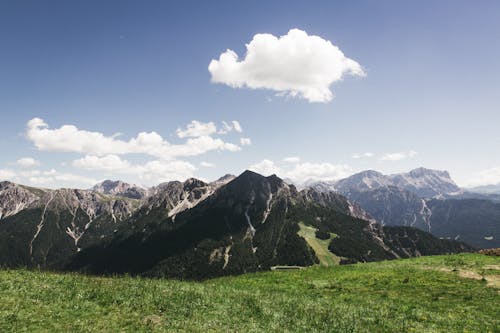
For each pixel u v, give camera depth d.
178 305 24.56
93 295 24.95
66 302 23.31
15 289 24.56
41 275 29.31
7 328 19.08
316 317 24.34
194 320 22.33
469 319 24.30
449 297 29.28
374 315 25.19
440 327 23.11
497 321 23.75
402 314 25.62
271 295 29.62
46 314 21.23
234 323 22.50
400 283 34.00
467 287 31.64
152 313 22.91
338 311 25.72
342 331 22.23
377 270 40.47
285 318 23.95
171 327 21.02
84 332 19.47
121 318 21.69
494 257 45.28
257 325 22.44
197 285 31.55
